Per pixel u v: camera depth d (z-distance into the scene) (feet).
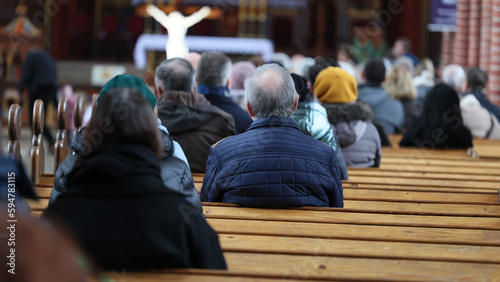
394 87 59.26
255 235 19.49
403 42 104.47
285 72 23.52
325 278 15.53
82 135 17.81
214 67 34.58
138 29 147.84
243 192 22.38
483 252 18.45
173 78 31.04
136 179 15.03
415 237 19.94
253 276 15.30
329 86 34.30
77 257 7.70
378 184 30.37
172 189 16.79
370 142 34.81
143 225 14.75
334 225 20.81
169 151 17.75
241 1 138.10
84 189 14.99
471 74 55.83
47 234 7.45
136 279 14.56
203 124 29.58
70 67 113.70
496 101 95.14
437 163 39.32
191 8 133.80
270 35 146.51
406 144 44.52
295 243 18.84
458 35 108.58
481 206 24.89
